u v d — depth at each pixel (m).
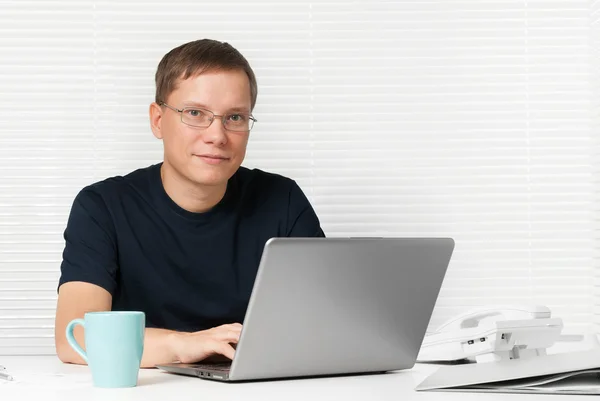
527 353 1.66
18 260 3.14
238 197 2.34
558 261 3.20
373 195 3.18
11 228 3.14
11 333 3.14
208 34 3.17
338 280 1.45
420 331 1.62
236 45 3.18
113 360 1.42
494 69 3.21
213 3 3.18
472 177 3.20
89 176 3.15
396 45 3.20
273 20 3.19
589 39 3.21
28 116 3.13
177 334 1.72
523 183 3.20
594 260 3.17
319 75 3.19
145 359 1.70
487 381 1.33
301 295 1.43
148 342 1.71
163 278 2.26
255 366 1.47
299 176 3.19
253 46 3.18
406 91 3.19
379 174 3.19
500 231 3.19
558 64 3.22
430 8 3.20
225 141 2.05
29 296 3.15
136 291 2.26
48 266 3.15
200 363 1.75
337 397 1.30
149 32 3.16
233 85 2.04
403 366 1.65
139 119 3.16
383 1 3.20
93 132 3.15
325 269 1.43
